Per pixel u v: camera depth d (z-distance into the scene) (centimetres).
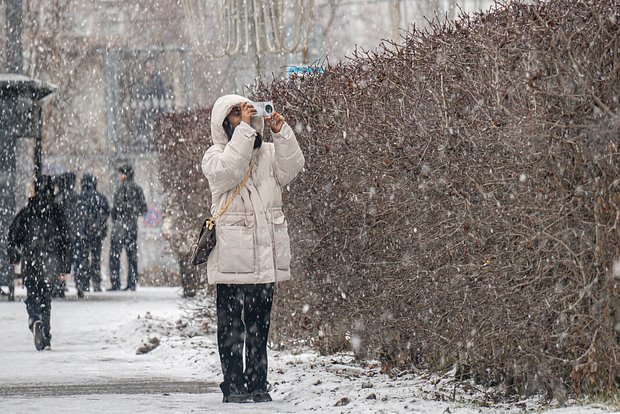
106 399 1859
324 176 2005
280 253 1777
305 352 2375
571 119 1441
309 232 2084
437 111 1641
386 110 1769
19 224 2961
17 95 4850
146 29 9725
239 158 1720
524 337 1517
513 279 1509
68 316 3919
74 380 2198
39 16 8319
